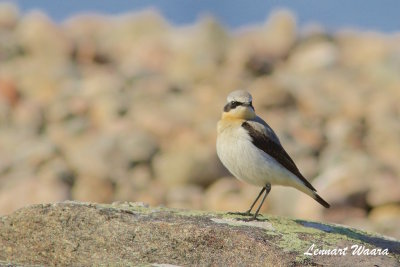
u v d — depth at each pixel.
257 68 28.56
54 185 19.17
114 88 26.09
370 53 31.28
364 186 18.28
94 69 28.89
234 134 11.53
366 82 28.64
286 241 10.30
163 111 24.31
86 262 9.61
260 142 11.47
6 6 33.94
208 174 20.31
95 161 20.64
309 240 10.46
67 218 10.16
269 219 11.31
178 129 22.78
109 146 21.36
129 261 9.62
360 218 17.77
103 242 9.88
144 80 27.22
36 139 23.39
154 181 20.42
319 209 17.73
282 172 11.54
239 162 11.52
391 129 24.06
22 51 30.20
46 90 26.44
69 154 21.67
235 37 32.06
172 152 21.22
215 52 29.30
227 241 9.98
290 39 31.52
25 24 32.28
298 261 9.80
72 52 29.97
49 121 24.59
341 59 30.84
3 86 26.31
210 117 23.92
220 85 26.61
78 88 26.47
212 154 20.59
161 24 34.47
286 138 22.48
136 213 10.74
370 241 10.88
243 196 18.97
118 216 10.31
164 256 9.73
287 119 24.25
